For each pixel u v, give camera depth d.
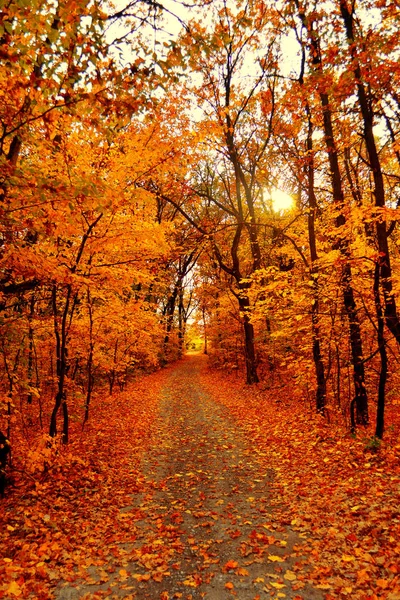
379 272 8.12
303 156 12.62
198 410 14.75
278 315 12.88
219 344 26.95
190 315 44.69
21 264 5.59
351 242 9.64
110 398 16.98
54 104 4.52
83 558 4.67
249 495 6.55
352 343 9.98
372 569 3.98
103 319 10.77
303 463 7.74
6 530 5.23
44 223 5.16
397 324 7.77
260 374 21.75
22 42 4.23
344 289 9.61
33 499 6.37
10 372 7.54
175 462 8.64
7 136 4.79
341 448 8.20
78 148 6.61
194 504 6.32
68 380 10.57
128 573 4.36
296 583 3.96
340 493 5.99
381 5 7.32
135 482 7.42
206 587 4.04
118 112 4.60
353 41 7.61
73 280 6.33
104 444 9.98
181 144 7.83
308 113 11.64
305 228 16.06
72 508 6.19
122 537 5.21
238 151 18.56
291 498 6.18
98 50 4.20
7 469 7.32
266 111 16.86
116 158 7.09
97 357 13.34
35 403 14.25
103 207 4.93
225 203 25.33
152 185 12.76
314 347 11.48
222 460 8.57
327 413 11.02
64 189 4.38
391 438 8.59
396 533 4.52
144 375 27.00
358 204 8.48
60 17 3.87
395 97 8.57
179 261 26.28
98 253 8.21
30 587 3.98
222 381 23.11
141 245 8.05
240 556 4.62
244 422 11.94
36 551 4.73
